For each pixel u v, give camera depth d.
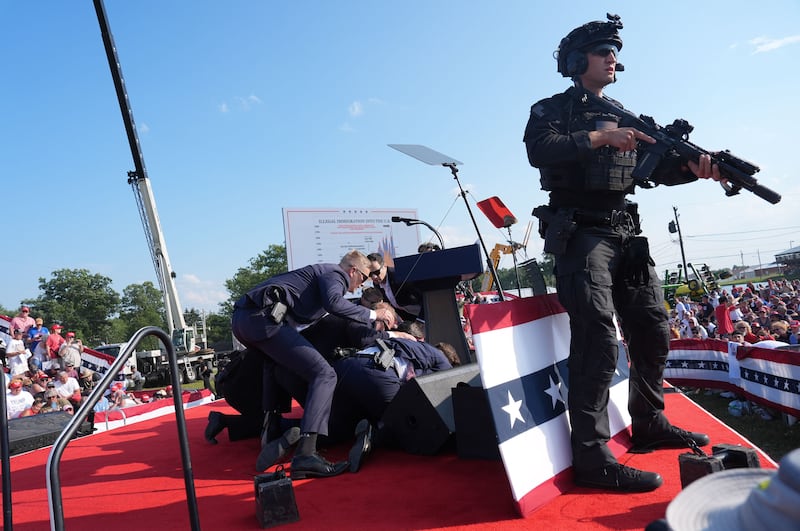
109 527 2.97
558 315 3.59
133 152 19.73
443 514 2.73
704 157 2.87
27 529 3.09
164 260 20.75
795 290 22.69
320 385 3.74
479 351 2.87
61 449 2.06
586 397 2.98
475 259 5.22
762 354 7.32
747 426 7.07
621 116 3.16
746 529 0.81
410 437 3.93
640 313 3.41
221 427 5.13
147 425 6.69
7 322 15.99
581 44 3.24
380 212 12.01
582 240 3.07
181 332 21.19
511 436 2.81
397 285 6.18
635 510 2.57
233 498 3.33
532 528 2.47
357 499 3.06
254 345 3.84
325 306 3.85
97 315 85.12
